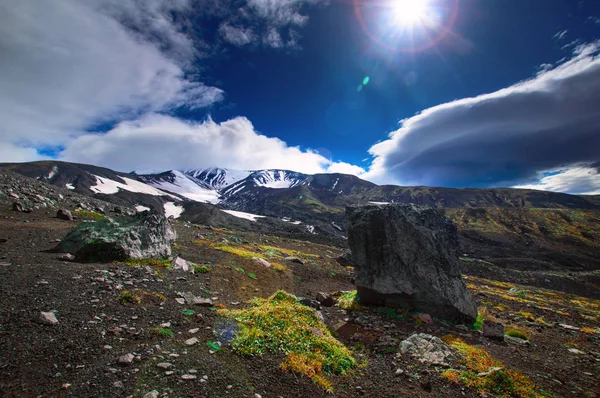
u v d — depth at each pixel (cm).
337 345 1071
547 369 1204
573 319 2316
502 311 2384
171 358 798
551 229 19838
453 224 2048
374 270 1848
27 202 2988
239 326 1041
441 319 1678
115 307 1052
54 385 635
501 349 1369
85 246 1633
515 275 7906
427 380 945
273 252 3619
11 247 1602
